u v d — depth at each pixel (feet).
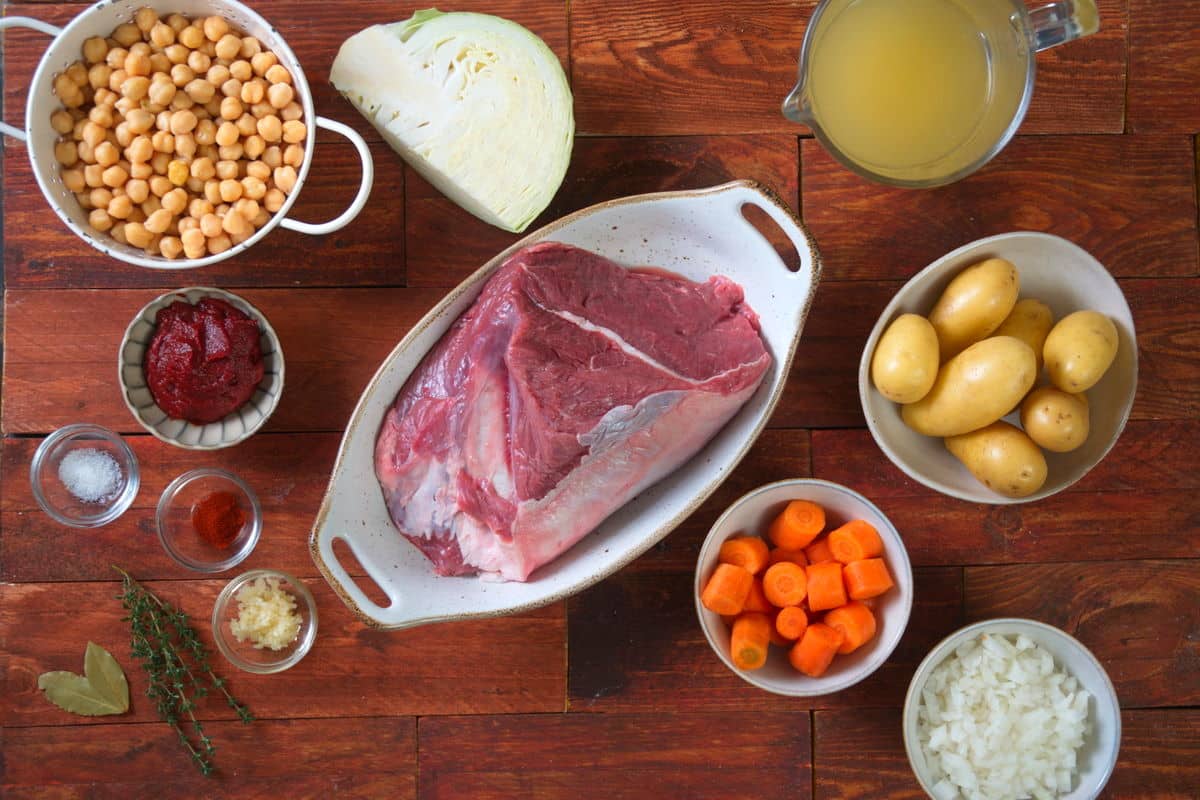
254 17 3.22
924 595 3.53
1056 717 3.42
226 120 3.27
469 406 3.24
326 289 3.48
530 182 3.33
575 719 3.51
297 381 3.48
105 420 3.46
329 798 3.49
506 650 3.51
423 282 3.49
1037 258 3.40
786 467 3.51
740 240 3.31
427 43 3.27
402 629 3.35
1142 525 3.53
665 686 3.51
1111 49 3.51
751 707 3.51
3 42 3.43
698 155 3.50
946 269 3.36
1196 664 3.52
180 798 3.47
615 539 3.35
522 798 3.50
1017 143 3.52
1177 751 3.52
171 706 3.45
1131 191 3.52
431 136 3.28
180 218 3.29
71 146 3.25
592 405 3.23
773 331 3.32
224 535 3.44
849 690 3.52
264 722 3.49
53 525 3.46
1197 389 3.52
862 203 3.51
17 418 3.45
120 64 3.24
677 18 3.49
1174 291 3.53
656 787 3.51
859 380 3.37
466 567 3.31
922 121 3.27
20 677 3.46
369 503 3.31
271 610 3.43
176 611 3.48
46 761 3.46
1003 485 3.32
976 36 3.23
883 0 3.22
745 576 3.32
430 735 3.50
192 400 3.33
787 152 3.51
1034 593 3.53
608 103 3.49
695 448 3.35
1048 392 3.32
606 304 3.27
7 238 3.44
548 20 3.47
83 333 3.46
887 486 3.52
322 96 3.45
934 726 3.44
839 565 3.36
